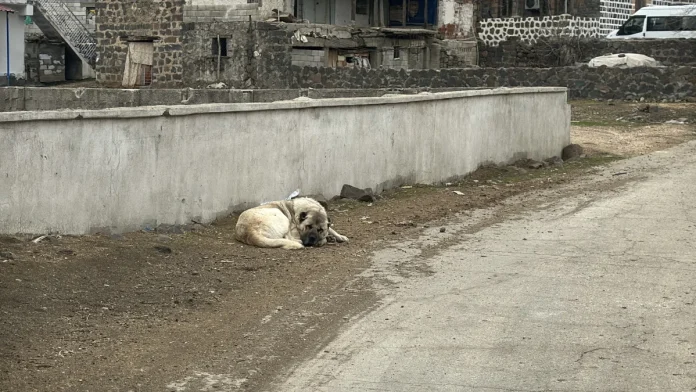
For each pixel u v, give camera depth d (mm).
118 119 9859
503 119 17828
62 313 7562
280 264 9609
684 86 28031
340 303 8211
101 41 38094
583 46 35188
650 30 36469
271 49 33719
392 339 7172
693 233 11375
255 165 11914
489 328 7449
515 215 12945
